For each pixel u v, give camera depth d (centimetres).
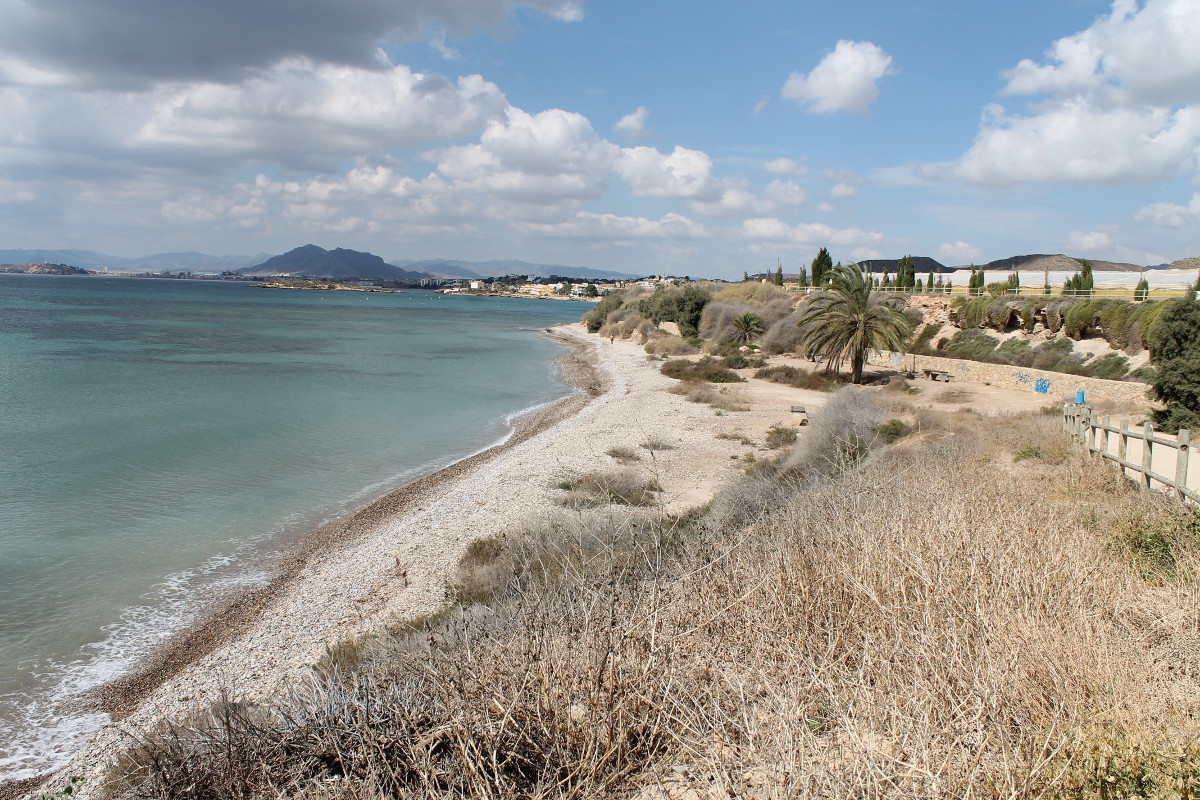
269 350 5578
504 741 313
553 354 6316
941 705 294
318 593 1195
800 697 310
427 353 5975
